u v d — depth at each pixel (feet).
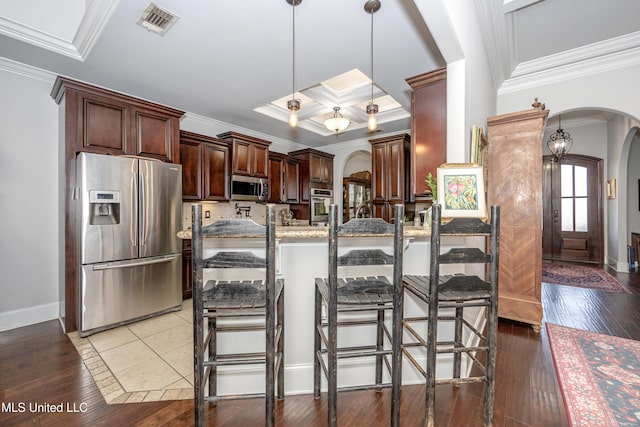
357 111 14.75
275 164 17.02
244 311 5.74
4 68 8.83
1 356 7.39
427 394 4.76
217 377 5.80
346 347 6.15
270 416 4.44
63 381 6.30
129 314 9.42
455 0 5.92
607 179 18.47
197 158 12.86
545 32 9.14
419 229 5.94
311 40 7.93
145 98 11.80
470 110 7.37
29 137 9.36
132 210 9.45
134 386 6.14
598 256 18.90
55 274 9.92
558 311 10.33
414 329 6.32
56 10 8.00
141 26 7.23
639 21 8.57
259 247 5.90
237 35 7.66
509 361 6.98
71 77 9.87
